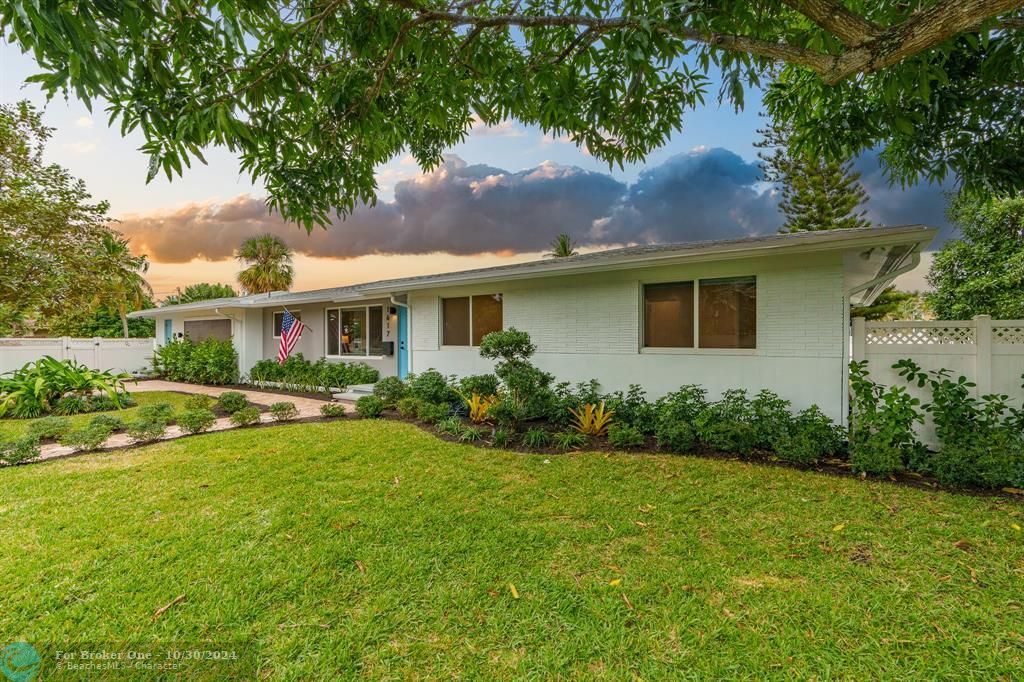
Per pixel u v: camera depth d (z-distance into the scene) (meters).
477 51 3.82
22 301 10.43
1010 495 4.04
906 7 3.23
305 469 4.99
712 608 2.51
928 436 5.36
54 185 10.62
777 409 5.70
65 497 4.18
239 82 3.19
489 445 6.01
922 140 4.84
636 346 7.28
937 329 5.32
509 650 2.21
